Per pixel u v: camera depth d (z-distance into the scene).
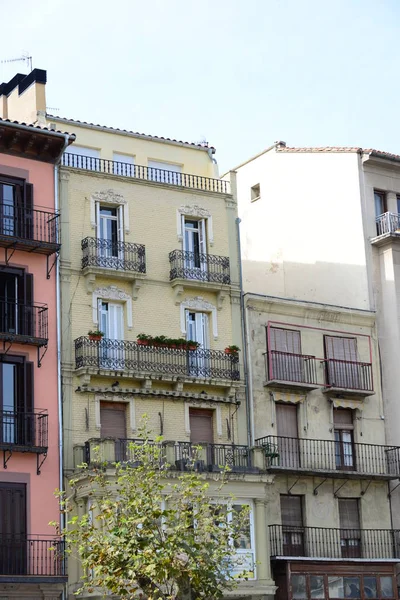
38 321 44.97
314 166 57.75
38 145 46.59
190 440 47.22
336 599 46.88
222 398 48.06
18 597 41.69
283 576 46.19
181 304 48.59
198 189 50.47
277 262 58.66
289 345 50.78
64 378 45.09
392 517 51.31
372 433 51.94
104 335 46.38
